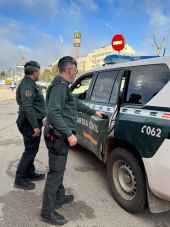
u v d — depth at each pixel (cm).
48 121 254
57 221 262
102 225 266
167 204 264
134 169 273
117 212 292
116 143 310
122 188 300
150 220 277
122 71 329
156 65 268
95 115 354
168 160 226
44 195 262
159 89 253
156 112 247
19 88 322
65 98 240
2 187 350
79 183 371
